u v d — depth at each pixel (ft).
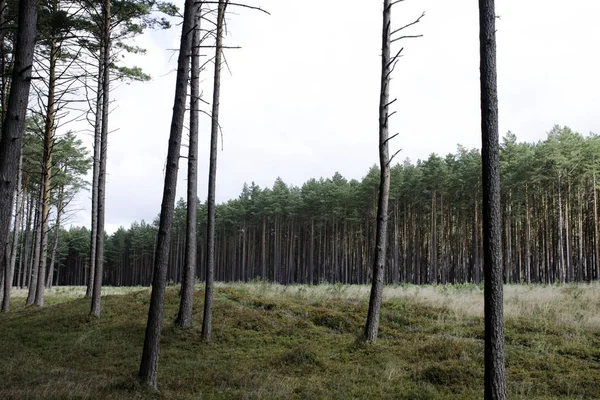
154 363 28.96
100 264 57.21
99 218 57.31
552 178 140.77
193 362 38.09
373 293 44.52
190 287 51.52
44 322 55.16
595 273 156.56
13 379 29.60
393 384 31.40
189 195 53.01
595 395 29.09
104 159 58.39
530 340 44.11
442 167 159.33
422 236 186.91
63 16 56.08
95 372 33.65
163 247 30.07
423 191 163.22
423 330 51.11
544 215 149.69
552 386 30.71
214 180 49.06
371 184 177.88
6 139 20.66
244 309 59.26
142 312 58.23
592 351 39.96
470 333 48.19
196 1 32.07
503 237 156.04
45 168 76.95
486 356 21.88
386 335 49.01
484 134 23.06
